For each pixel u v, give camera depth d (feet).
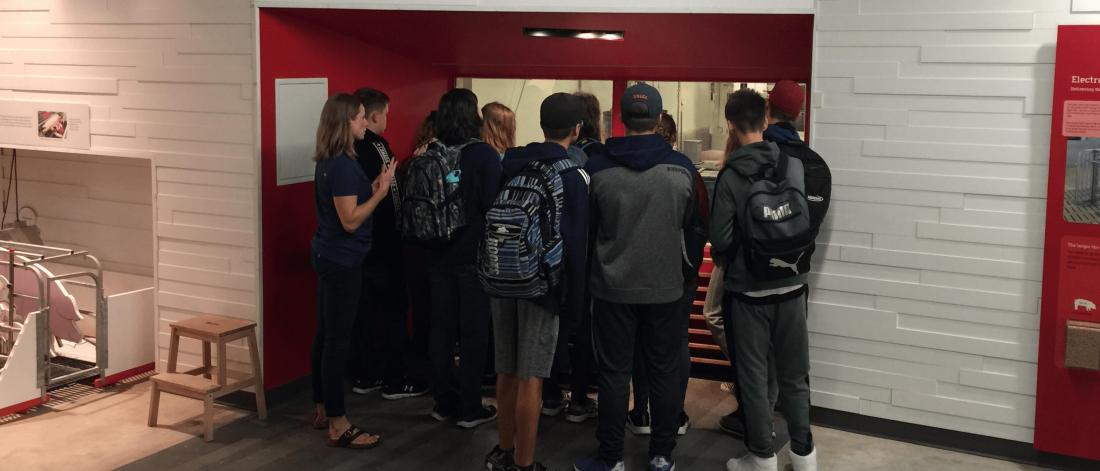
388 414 16.89
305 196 17.93
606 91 20.24
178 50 17.42
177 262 18.06
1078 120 13.60
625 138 13.17
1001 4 13.91
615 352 13.70
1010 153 14.11
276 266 17.44
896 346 15.21
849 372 15.62
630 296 13.21
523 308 13.42
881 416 15.51
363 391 17.95
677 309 13.62
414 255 17.85
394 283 17.49
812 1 14.94
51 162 22.44
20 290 18.03
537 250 12.78
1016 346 14.46
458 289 15.94
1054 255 13.98
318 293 15.66
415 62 20.25
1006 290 14.40
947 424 15.08
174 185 17.85
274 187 17.21
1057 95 13.66
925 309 14.93
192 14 17.17
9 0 19.15
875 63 14.69
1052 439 14.38
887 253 15.02
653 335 13.73
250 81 16.75
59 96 18.88
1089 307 13.88
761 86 19.17
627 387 13.84
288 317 17.81
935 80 14.38
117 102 18.24
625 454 15.11
